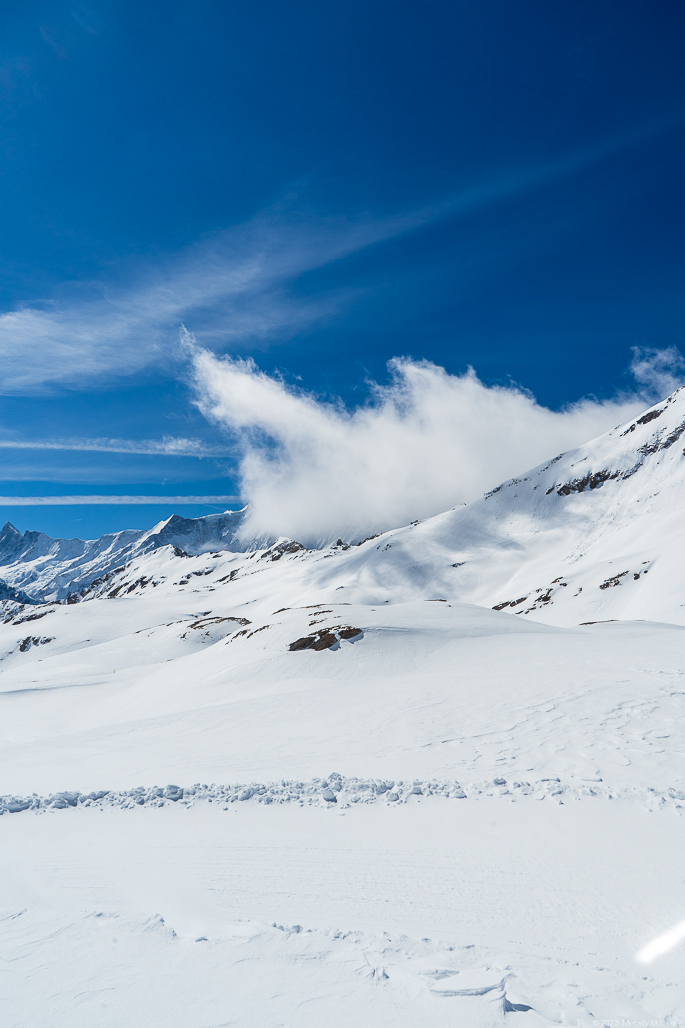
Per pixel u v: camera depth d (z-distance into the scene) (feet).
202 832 30.53
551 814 29.78
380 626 139.54
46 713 188.75
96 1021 12.33
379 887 22.67
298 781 38.22
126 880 24.11
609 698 52.85
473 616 161.17
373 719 58.65
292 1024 12.23
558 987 15.14
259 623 193.67
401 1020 12.50
